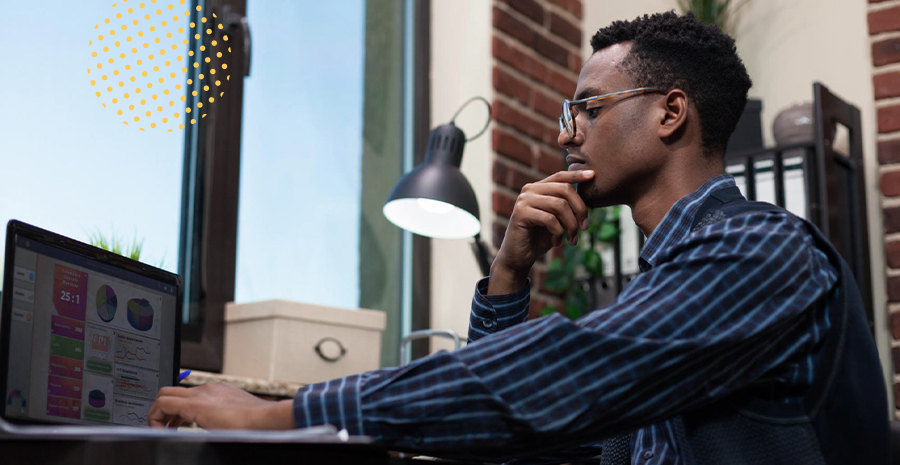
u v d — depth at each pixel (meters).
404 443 0.80
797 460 0.88
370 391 0.81
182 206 2.30
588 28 3.24
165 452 0.69
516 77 2.94
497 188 2.80
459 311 2.79
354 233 2.70
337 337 2.26
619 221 2.77
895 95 2.55
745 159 2.49
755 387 0.91
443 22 3.00
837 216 2.35
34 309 1.01
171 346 1.24
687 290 0.85
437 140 2.29
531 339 0.81
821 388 0.90
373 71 2.86
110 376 1.12
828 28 2.76
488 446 0.79
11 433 0.67
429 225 2.32
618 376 0.80
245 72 2.43
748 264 0.86
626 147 1.12
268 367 2.14
